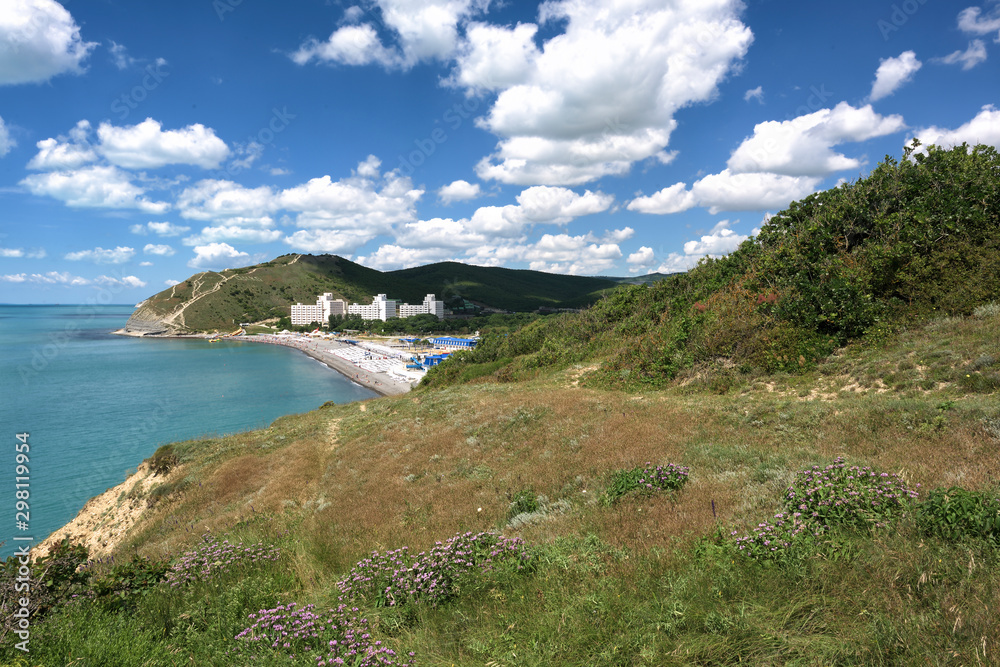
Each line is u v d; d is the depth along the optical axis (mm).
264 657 4766
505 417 18484
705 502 7758
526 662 4367
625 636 4445
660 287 34875
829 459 8617
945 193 18438
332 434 26797
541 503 10148
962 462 7395
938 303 15836
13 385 96562
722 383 18297
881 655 3693
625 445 12602
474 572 6414
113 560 11672
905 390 12352
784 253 22516
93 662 4902
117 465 47094
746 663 3928
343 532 10758
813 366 16641
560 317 45688
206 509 18391
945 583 4277
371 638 5270
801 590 4648
